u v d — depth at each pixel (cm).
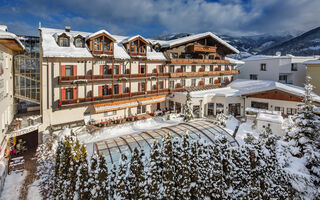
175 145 1128
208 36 4172
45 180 1655
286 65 4378
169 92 3728
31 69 2630
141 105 3444
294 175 1191
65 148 1185
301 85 4503
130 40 3048
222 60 4484
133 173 1052
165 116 3341
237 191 1162
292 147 1515
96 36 2667
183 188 1063
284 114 3338
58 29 2895
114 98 2938
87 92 2769
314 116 1498
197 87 4144
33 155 2111
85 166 1055
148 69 3472
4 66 2053
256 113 3331
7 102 2197
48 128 2480
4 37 1639
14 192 1509
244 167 1177
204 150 1148
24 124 2327
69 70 2595
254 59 4962
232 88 4309
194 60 3944
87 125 2744
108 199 1027
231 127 3005
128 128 2831
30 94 2644
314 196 1159
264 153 1191
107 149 1638
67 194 1095
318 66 3966
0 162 1695
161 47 3722
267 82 3994
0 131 1825
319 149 1408
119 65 3052
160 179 1071
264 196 1123
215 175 1123
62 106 2500
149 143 1784
